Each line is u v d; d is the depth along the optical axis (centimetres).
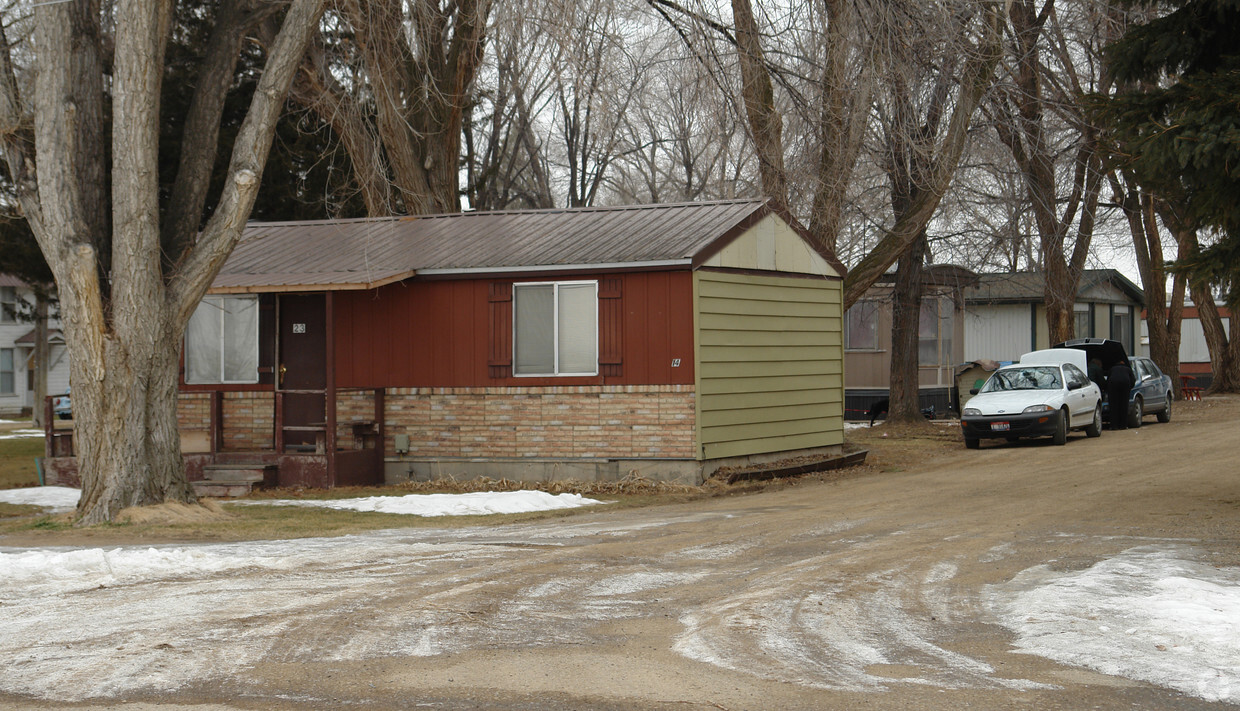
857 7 1886
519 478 1741
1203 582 826
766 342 1825
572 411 1716
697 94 2014
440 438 1783
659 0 2019
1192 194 1220
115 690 573
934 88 2177
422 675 600
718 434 1698
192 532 1196
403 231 1967
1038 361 2522
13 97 1297
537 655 643
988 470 1823
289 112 2381
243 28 1389
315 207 2598
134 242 1278
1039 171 2970
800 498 1516
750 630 708
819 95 2011
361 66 2177
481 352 1761
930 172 2162
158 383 1317
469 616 751
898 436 2594
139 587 855
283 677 596
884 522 1236
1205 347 5050
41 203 1273
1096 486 1552
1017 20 2688
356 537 1159
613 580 890
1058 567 927
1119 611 739
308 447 1820
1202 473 1659
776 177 2058
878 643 673
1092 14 2589
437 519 1334
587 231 1814
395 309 1809
